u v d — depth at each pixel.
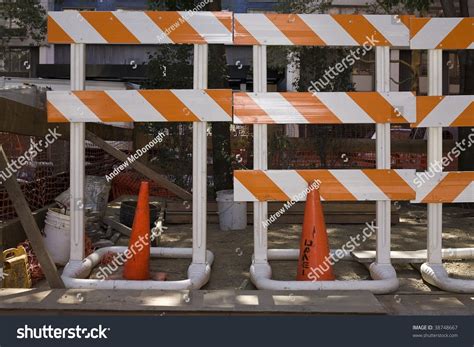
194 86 4.61
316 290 4.14
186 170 9.87
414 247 6.20
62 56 25.75
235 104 4.59
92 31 4.58
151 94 4.57
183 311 3.64
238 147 10.16
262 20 4.59
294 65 12.30
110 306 3.66
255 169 4.63
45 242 5.26
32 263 4.80
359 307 3.70
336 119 4.60
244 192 4.61
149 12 4.57
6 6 23.59
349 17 4.63
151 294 3.99
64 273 4.50
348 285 4.21
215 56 9.48
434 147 4.68
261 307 3.68
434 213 4.70
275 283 4.22
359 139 9.70
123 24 4.57
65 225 5.18
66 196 6.21
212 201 8.40
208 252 5.31
